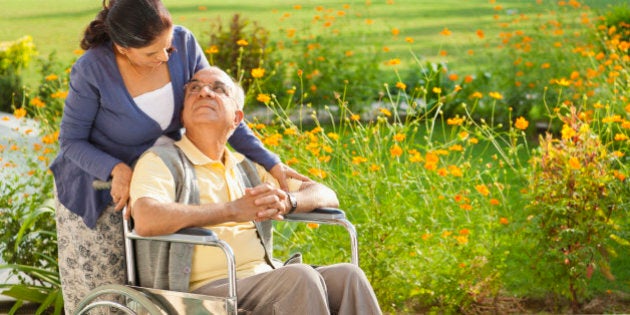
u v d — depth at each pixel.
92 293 3.53
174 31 3.72
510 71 9.70
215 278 3.57
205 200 3.65
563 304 5.05
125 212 3.47
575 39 10.65
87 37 3.52
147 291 3.41
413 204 5.10
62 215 3.82
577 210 4.89
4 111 10.55
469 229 4.91
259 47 10.47
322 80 10.13
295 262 3.77
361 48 14.60
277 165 3.94
